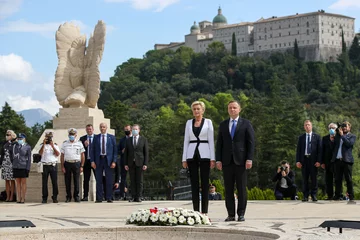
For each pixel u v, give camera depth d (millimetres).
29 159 24109
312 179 23141
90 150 24641
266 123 90125
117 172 26359
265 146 85938
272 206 20578
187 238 11609
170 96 199125
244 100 122875
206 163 15102
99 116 28547
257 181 81750
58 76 28531
